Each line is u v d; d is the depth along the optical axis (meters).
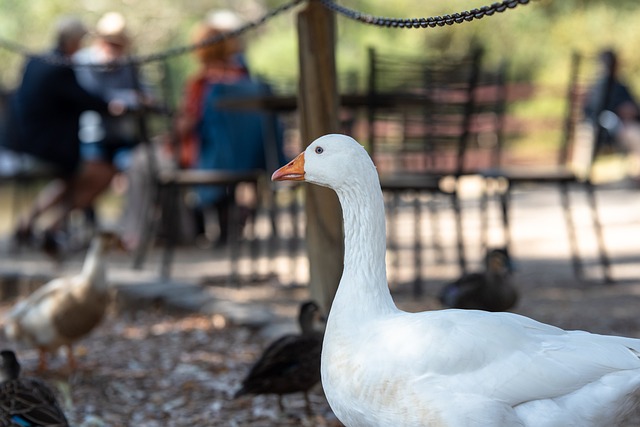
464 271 8.52
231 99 8.21
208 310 7.76
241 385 5.91
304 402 5.71
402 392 3.49
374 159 8.08
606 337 3.54
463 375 3.44
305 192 5.66
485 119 9.98
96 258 6.51
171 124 9.82
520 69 20.56
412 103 8.00
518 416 3.46
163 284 8.42
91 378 6.36
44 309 6.37
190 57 21.98
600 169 16.98
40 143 10.79
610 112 14.58
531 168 9.16
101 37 11.78
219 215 11.04
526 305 7.83
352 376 3.60
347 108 8.81
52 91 10.69
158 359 6.73
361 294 3.73
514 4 3.61
